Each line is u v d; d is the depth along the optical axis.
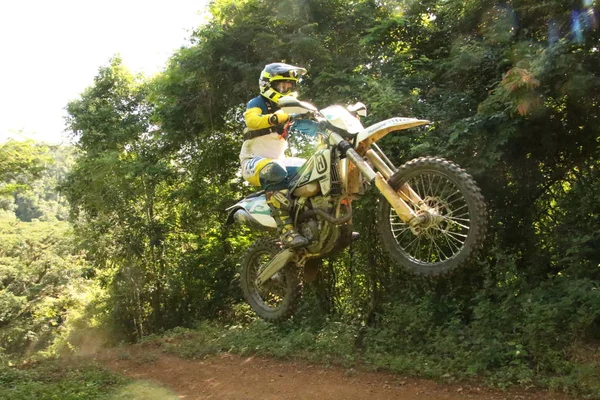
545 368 7.70
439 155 9.28
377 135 4.69
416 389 7.81
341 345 9.66
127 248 15.56
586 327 7.93
